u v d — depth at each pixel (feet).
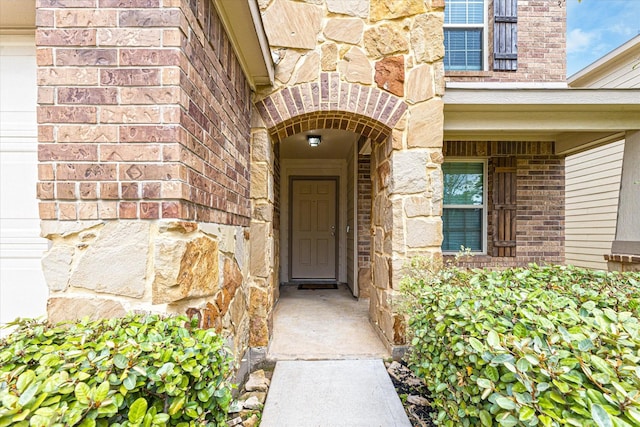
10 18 6.15
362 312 14.42
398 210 9.83
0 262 6.45
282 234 22.20
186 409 3.65
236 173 7.81
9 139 6.52
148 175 4.72
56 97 4.75
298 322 12.86
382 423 6.53
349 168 19.70
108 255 4.77
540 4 16.30
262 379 8.25
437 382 5.53
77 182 4.75
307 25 9.74
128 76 4.75
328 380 8.20
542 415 3.02
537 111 11.85
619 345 3.71
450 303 5.56
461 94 11.03
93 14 4.75
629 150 12.13
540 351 3.61
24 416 2.68
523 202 16.08
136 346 3.64
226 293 6.93
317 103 9.73
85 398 2.96
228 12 6.53
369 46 9.84
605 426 2.64
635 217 11.84
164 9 4.75
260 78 9.23
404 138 9.89
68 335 4.11
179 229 4.80
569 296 6.46
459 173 16.58
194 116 5.26
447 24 16.43
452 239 16.52
